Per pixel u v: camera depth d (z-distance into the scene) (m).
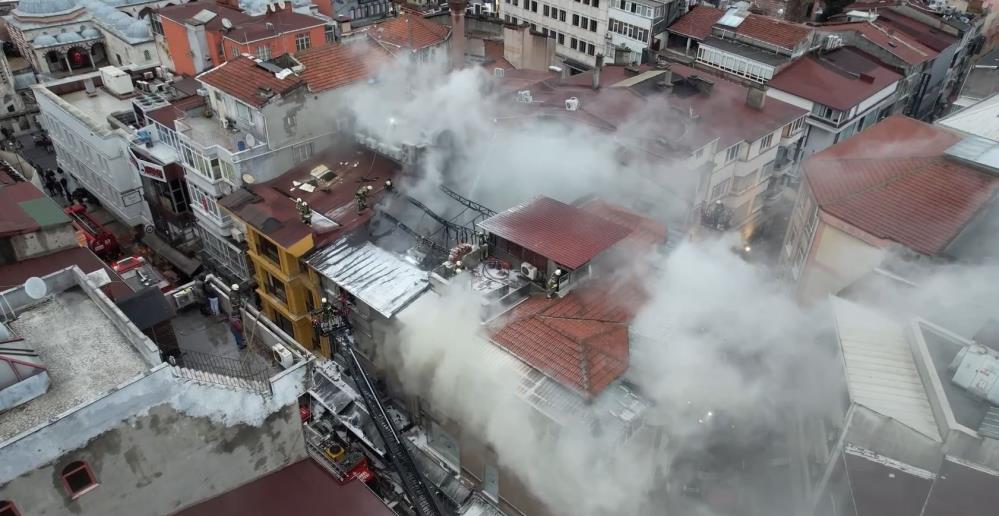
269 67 42.78
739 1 77.38
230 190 42.53
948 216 33.34
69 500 18.00
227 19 61.38
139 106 51.50
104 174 53.00
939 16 72.81
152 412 18.64
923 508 22.23
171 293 29.70
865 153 39.47
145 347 18.69
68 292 22.08
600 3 72.88
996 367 24.42
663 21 68.94
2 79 68.81
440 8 90.25
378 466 29.39
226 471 21.56
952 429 23.50
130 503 19.45
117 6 83.75
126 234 55.69
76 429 17.22
